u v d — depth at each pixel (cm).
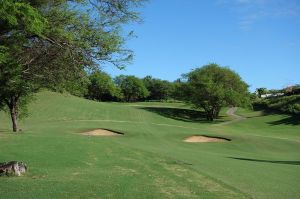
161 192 1205
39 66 1335
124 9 1311
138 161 1984
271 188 1435
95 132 4375
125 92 15488
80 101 8675
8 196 1088
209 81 8988
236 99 8981
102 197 1105
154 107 10338
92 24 1278
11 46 1181
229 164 2153
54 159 1925
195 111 10100
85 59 1291
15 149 2214
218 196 1185
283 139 4381
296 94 11100
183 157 2361
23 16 1066
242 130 6631
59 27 1214
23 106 4106
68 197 1093
